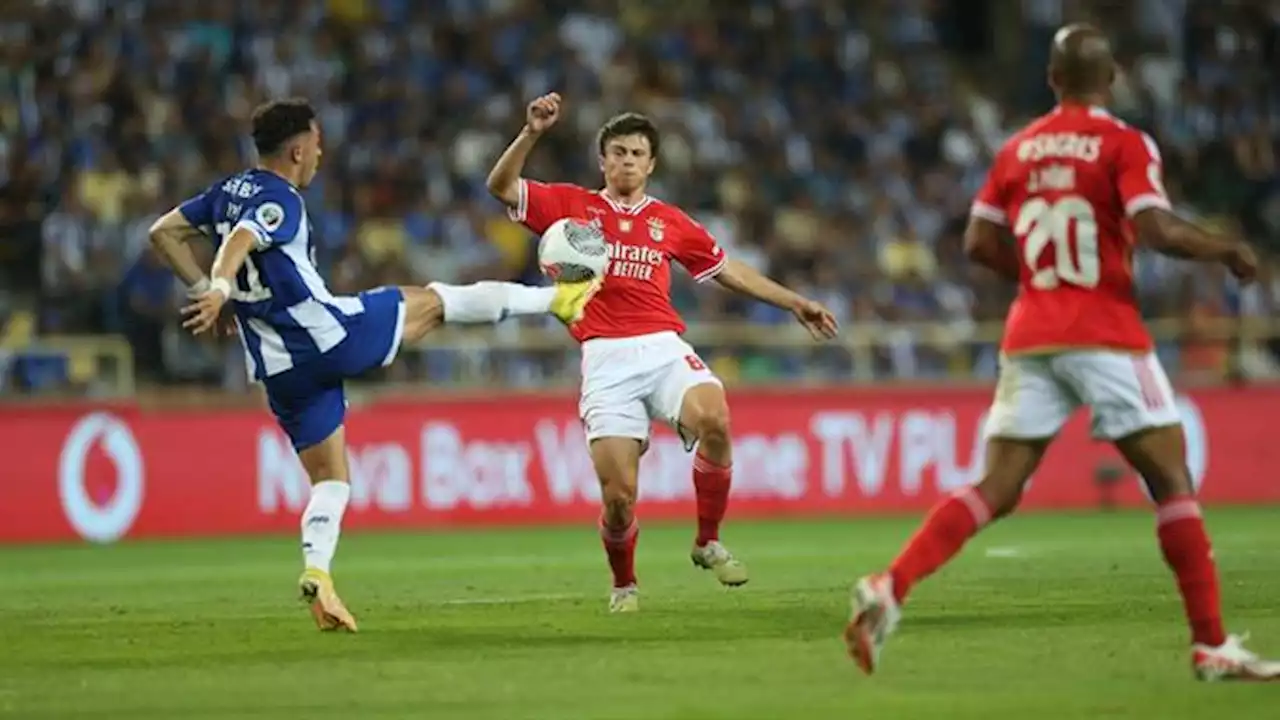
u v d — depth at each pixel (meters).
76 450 54.59
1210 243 20.08
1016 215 21.12
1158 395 20.55
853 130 73.50
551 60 72.06
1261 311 69.62
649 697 19.53
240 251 25.06
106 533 54.69
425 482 56.81
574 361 61.06
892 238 69.69
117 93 65.00
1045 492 61.00
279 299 25.77
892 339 62.09
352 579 37.12
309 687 20.64
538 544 48.47
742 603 29.39
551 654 23.17
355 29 71.00
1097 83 21.16
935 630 25.03
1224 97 78.50
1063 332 20.59
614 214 28.17
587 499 58.06
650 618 27.17
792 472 59.19
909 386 60.38
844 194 70.88
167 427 55.44
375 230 64.44
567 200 28.22
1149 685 19.84
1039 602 28.77
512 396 57.69
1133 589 30.92
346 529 56.09
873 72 77.00
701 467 28.50
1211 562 20.36
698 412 27.72
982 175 74.25
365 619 27.75
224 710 19.16
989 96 82.12
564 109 70.44
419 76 70.25
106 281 59.97
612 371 27.86
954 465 60.62
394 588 34.34
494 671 21.67
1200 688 19.58
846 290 66.06
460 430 57.16
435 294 26.61
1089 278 20.69
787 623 26.31
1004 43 83.75
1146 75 79.06
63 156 62.91
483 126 68.88
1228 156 77.25
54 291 59.66
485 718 18.47
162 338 58.91
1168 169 76.56
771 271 66.31
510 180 28.03
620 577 28.45
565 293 26.95
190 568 42.47
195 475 55.53
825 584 33.41
